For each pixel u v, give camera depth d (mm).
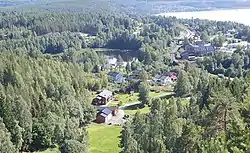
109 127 120938
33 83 119188
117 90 168875
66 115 112312
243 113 49656
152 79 184000
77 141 96188
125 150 77812
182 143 63562
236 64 192250
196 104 96750
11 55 135875
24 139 96312
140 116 92312
